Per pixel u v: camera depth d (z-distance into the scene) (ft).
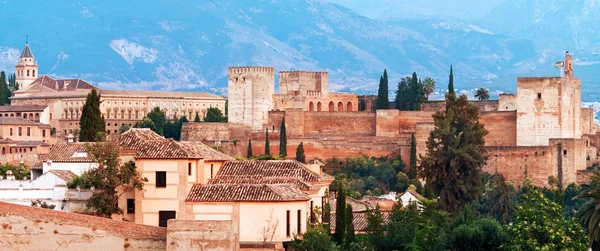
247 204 473.67
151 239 376.07
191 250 361.10
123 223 383.86
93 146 537.24
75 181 545.44
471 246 552.00
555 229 515.91
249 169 550.36
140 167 487.20
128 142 506.89
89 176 508.53
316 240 479.41
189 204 479.41
